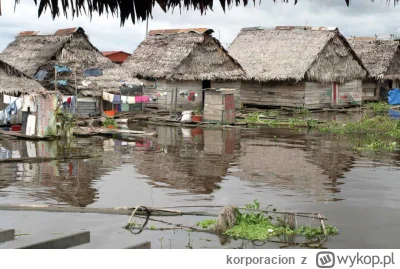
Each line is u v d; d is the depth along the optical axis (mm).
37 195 10883
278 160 15023
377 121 22375
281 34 32719
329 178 12625
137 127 23266
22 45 27953
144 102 26969
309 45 30516
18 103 19516
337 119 26422
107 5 3438
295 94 30219
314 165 14266
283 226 8664
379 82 37531
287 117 26938
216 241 8117
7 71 21797
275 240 8172
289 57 30531
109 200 10539
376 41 37688
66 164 14289
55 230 8461
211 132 21547
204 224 8844
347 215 9547
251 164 14367
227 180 12352
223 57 29344
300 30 31953
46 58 25625
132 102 24734
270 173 13180
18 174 12883
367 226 8906
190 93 28094
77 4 3365
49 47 26344
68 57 25906
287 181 12281
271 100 31188
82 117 24609
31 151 16344
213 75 28516
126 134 20047
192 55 28344
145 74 28141
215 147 17438
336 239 8227
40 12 3289
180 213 9445
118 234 8352
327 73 30500
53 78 25000
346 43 31406
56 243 7055
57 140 18938
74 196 10828
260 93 31594
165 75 27406
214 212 9680
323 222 8836
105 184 11914
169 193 11109
